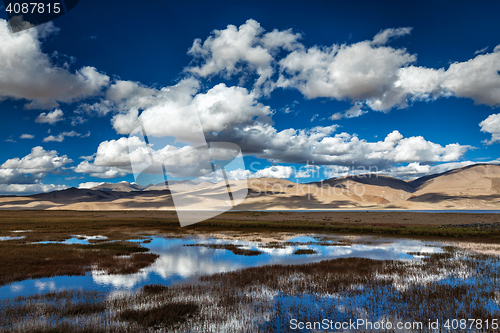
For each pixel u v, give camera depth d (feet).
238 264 61.00
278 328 29.09
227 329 28.91
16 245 86.28
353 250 79.92
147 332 28.12
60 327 28.81
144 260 63.87
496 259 64.23
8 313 32.76
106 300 37.27
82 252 73.61
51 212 359.25
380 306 34.96
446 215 260.83
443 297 37.81
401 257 68.28
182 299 37.58
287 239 106.22
